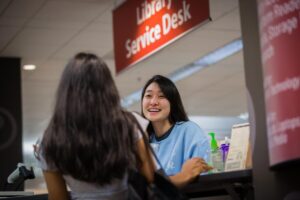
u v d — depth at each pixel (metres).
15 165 7.69
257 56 2.10
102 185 2.09
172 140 3.12
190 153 3.01
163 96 3.24
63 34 7.28
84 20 6.83
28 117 11.70
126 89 10.33
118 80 9.67
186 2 4.50
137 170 2.10
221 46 8.09
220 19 6.97
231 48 8.30
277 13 1.93
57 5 6.34
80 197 2.12
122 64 5.59
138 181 2.05
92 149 2.05
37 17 6.66
